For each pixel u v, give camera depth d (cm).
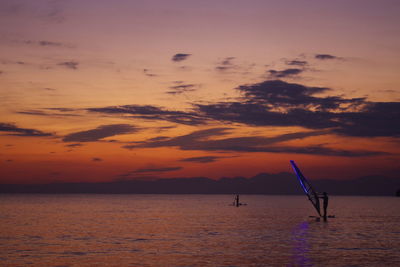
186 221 6575
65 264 2717
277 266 2644
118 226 5591
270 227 5297
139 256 3020
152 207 13438
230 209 11719
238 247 3456
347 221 6412
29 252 3206
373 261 2802
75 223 6144
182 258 2931
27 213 9075
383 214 8912
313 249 3325
